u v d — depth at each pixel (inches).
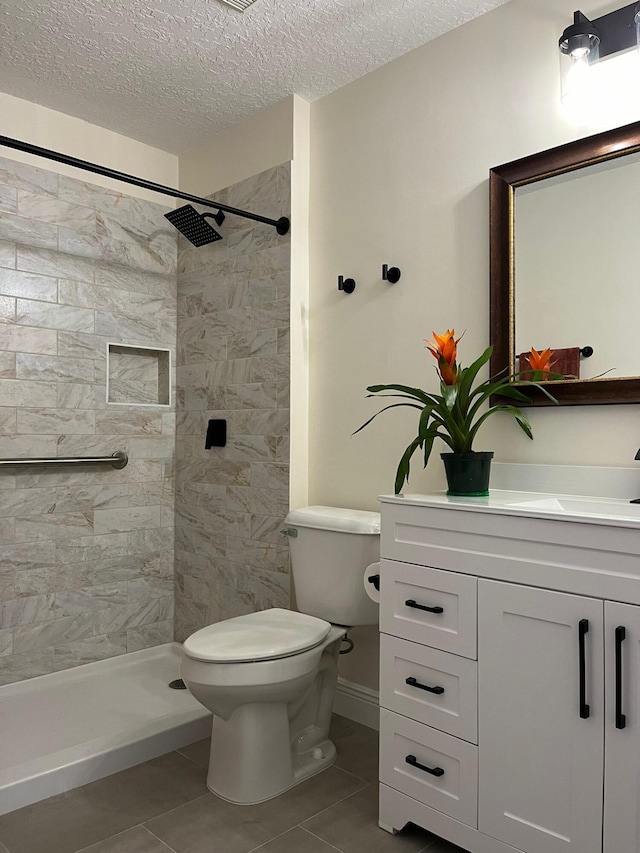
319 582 89.2
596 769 54.1
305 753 84.7
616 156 70.8
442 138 88.2
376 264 96.1
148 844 68.2
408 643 68.1
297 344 104.2
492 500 68.1
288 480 103.2
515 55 80.7
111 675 113.0
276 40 89.0
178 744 90.3
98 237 114.7
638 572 51.8
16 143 78.4
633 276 69.9
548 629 57.1
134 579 120.0
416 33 87.8
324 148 104.3
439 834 64.9
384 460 94.7
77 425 112.0
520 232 78.7
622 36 70.4
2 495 103.6
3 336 103.3
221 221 115.3
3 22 84.4
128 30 86.4
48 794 77.2
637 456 64.7
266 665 72.7
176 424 125.8
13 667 104.5
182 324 124.7
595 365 72.4
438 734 65.2
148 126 114.4
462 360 85.5
